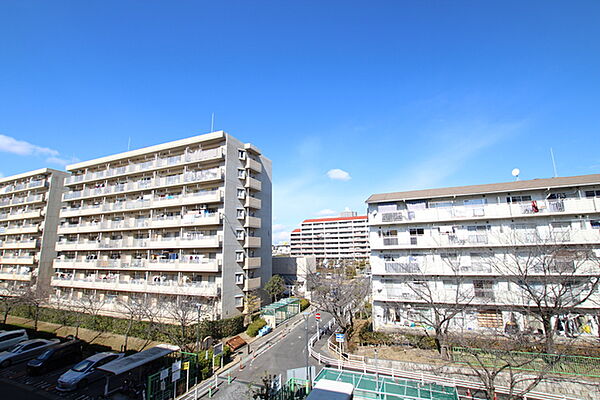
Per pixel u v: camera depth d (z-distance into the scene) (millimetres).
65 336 28031
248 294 32781
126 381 16688
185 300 25938
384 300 24984
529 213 22766
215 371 19641
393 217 26016
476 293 22641
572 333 20641
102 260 36031
